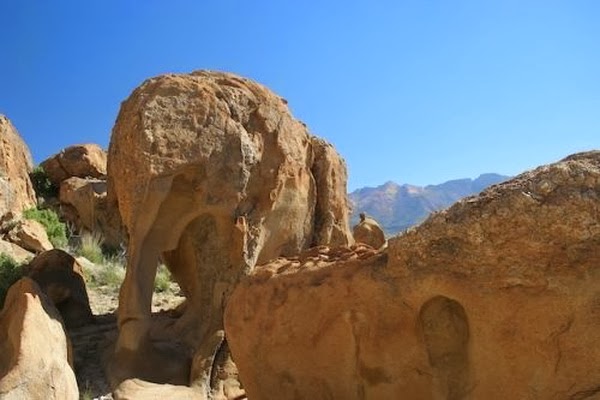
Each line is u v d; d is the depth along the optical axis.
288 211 8.18
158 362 6.96
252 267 7.62
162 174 6.96
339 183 9.30
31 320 5.56
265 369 4.95
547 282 3.58
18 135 19.34
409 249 4.11
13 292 6.34
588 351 3.50
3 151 17.70
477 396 3.86
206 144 7.23
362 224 10.03
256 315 4.98
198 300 7.71
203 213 7.42
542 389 3.62
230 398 6.96
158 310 9.88
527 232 3.59
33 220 14.28
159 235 7.18
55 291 7.94
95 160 22.16
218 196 7.38
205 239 7.69
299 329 4.70
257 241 7.68
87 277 11.80
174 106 7.18
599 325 3.47
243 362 5.14
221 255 7.61
